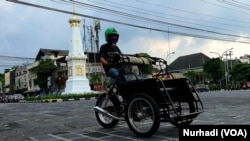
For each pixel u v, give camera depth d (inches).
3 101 2102.6
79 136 201.6
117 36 228.4
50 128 245.4
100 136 198.1
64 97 1220.5
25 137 208.5
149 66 227.8
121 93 210.7
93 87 1916.8
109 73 218.7
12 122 306.2
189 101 203.0
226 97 709.9
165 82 203.0
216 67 2418.8
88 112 381.4
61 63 2130.9
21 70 2997.0
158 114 179.3
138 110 192.4
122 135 197.8
